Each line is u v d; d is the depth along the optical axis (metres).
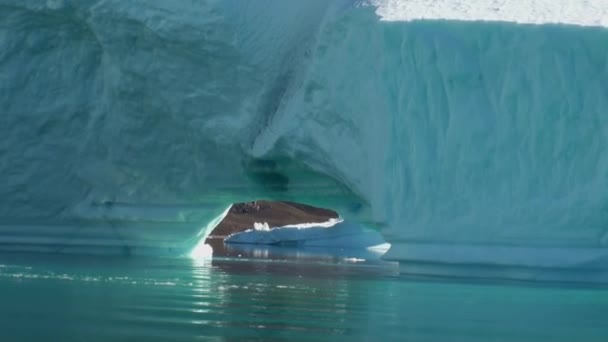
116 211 80.19
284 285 52.84
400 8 60.94
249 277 59.81
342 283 54.97
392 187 59.16
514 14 57.62
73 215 81.38
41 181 80.88
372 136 60.81
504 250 55.12
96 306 37.94
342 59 62.91
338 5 64.69
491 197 55.91
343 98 63.09
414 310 39.50
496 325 34.91
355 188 64.56
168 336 29.39
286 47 69.81
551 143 54.97
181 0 70.50
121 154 78.19
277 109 69.88
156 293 44.91
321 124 65.19
